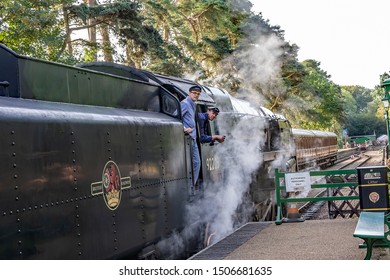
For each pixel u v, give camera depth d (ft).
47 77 23.08
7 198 17.98
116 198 25.18
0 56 21.58
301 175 44.93
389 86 44.16
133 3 89.51
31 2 72.02
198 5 135.54
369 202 37.81
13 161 18.35
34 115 19.77
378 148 347.15
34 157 19.42
